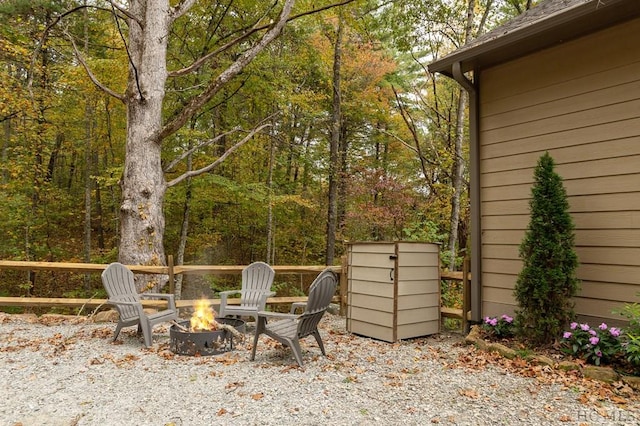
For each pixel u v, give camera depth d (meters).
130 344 4.26
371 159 13.38
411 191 10.98
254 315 4.60
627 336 3.23
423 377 3.34
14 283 10.22
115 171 7.85
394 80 12.28
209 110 9.00
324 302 3.81
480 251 4.71
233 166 10.33
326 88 11.63
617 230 3.68
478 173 4.75
